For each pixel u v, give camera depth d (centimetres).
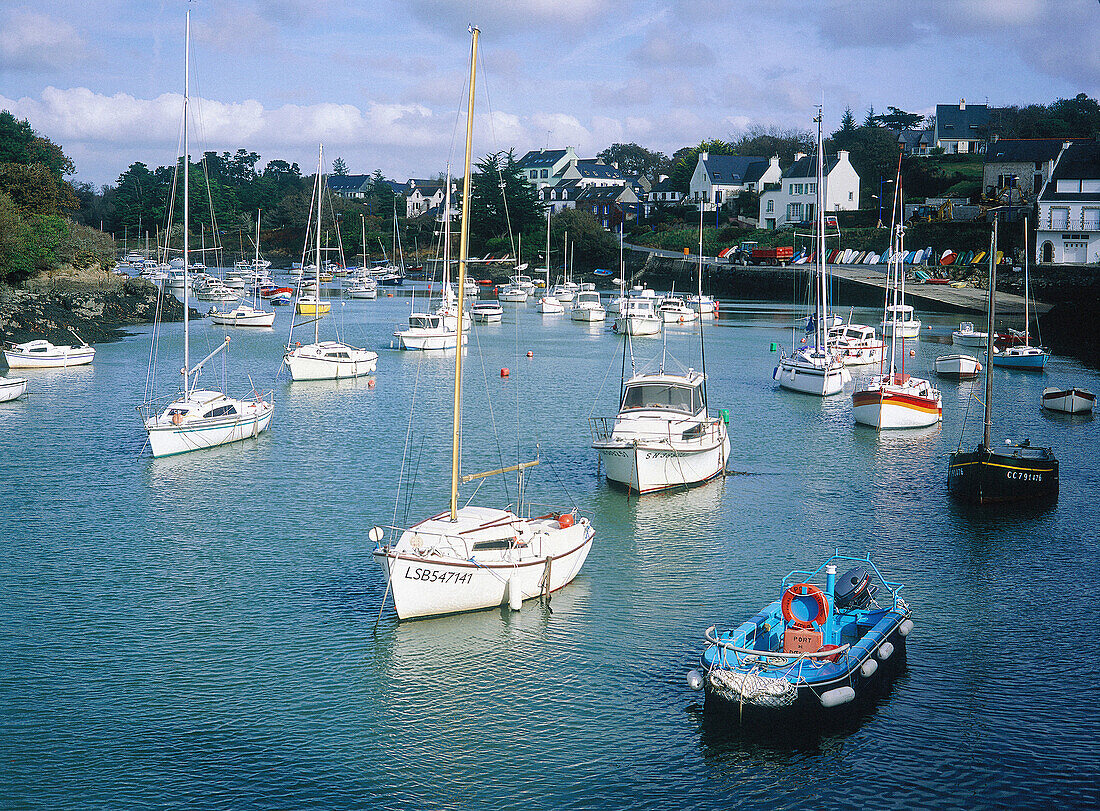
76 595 3070
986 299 11731
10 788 2062
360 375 7538
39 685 2495
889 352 8894
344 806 2019
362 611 2947
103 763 2158
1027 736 2280
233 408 5253
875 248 15412
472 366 8238
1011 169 15262
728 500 4141
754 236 17725
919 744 2248
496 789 2083
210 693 2462
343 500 4109
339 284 17925
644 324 10575
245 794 2056
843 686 2284
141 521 3812
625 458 4175
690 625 2862
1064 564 3381
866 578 2872
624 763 2181
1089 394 6022
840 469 4694
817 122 7056
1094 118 18875
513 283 16300
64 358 7688
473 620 2877
